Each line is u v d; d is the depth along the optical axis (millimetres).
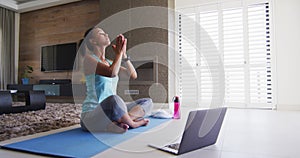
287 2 3049
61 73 4988
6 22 5258
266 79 3195
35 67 5348
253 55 3295
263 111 2805
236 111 2801
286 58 3039
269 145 1158
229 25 3461
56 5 5133
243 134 1431
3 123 1835
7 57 5258
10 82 5289
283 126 1716
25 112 2590
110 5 4105
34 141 1251
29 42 5461
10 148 1122
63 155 992
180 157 966
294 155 985
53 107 3176
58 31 5133
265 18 3234
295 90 2979
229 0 3469
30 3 5156
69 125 1787
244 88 3320
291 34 3018
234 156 976
